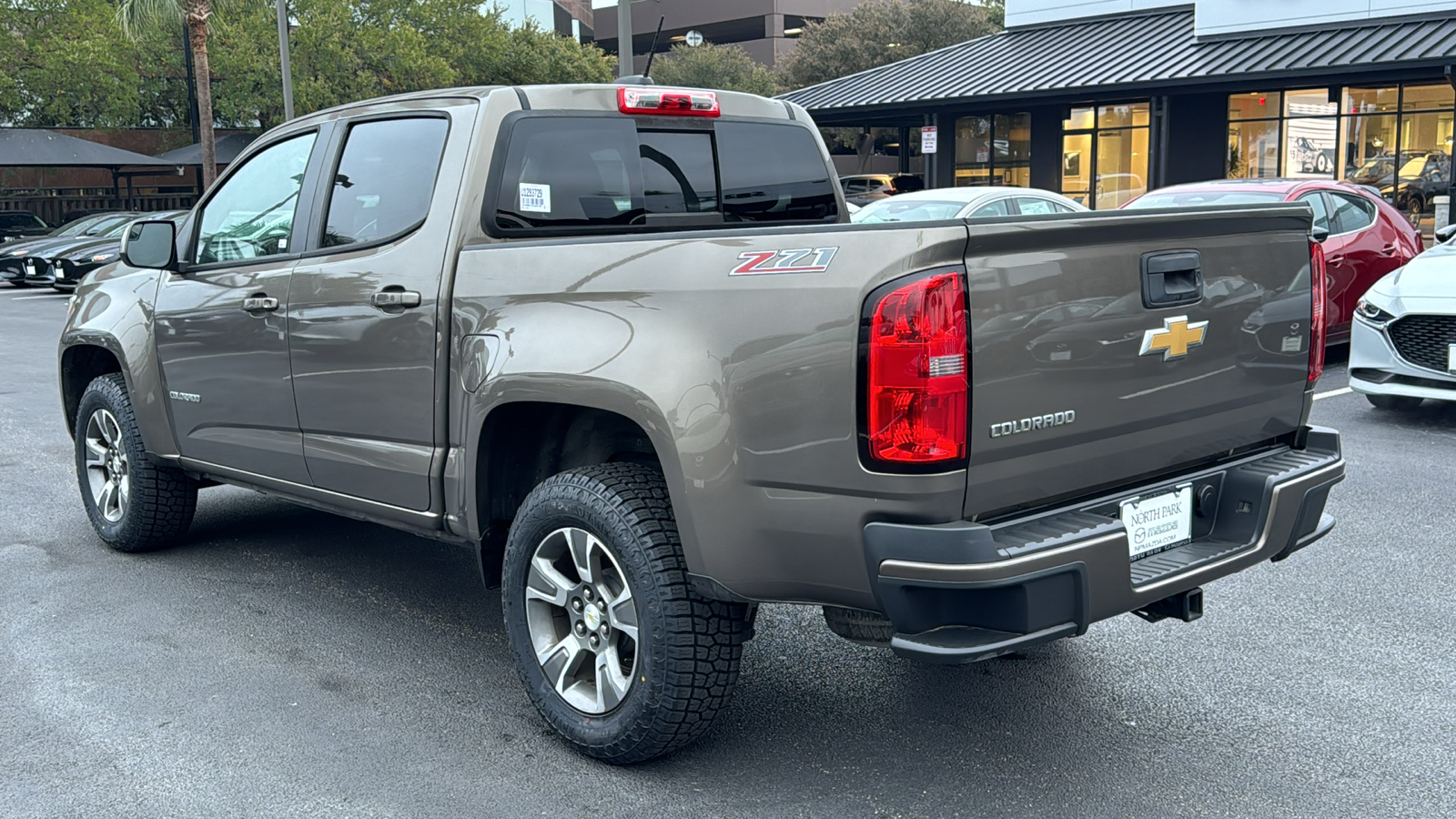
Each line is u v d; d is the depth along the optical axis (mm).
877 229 2736
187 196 38094
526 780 3303
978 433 2719
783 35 75750
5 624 4512
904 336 2654
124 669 4082
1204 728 3580
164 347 4930
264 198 4547
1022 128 27859
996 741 3520
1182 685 3898
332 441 4191
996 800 3166
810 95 27859
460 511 3715
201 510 6262
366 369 3967
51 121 34125
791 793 3219
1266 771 3305
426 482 3812
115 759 3422
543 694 3502
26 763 3395
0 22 32500
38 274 21203
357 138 4180
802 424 2840
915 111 26000
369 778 3312
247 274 4477
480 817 3100
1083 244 2889
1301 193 9945
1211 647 4223
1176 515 3256
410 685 3955
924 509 2709
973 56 27203
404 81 36031
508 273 3500
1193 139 25266
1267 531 3279
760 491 2938
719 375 2967
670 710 3164
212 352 4660
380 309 3873
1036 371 2811
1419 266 8008
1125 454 3084
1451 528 5609
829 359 2777
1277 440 3701
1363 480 6500
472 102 3809
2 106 32750
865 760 3408
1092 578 2783
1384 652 4152
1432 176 22312
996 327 2725
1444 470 6688
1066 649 4238
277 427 4434
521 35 45469
